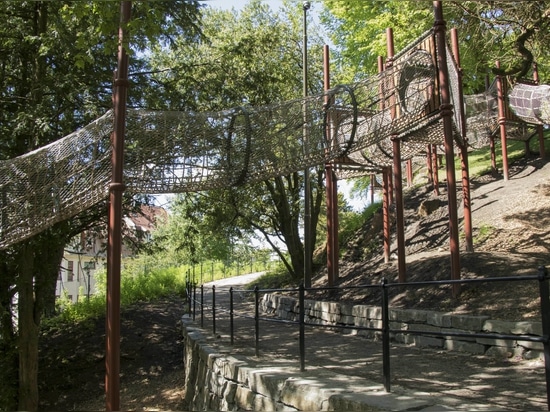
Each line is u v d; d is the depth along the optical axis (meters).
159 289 19.95
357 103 9.34
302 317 5.84
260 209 17.77
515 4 10.98
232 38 15.82
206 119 7.91
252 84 13.85
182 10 11.71
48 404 11.30
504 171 14.99
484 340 6.53
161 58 14.59
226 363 6.74
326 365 6.24
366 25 18.84
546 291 3.14
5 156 10.84
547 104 14.63
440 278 9.07
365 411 3.93
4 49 11.07
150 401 10.23
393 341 8.26
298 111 8.61
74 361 13.05
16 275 11.36
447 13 12.83
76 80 10.58
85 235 12.91
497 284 7.93
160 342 13.89
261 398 5.52
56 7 10.20
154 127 7.59
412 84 9.60
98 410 10.54
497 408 3.81
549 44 12.79
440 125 9.84
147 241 14.13
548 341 3.09
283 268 21.09
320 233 23.72
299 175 17.52
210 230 17.16
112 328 5.65
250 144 8.06
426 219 14.23
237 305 16.44
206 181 7.94
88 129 7.39
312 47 17.98
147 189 7.63
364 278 11.90
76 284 28.67
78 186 7.32
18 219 7.52
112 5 6.48
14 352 11.34
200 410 8.04
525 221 11.27
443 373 5.46
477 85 19.58
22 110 10.65
